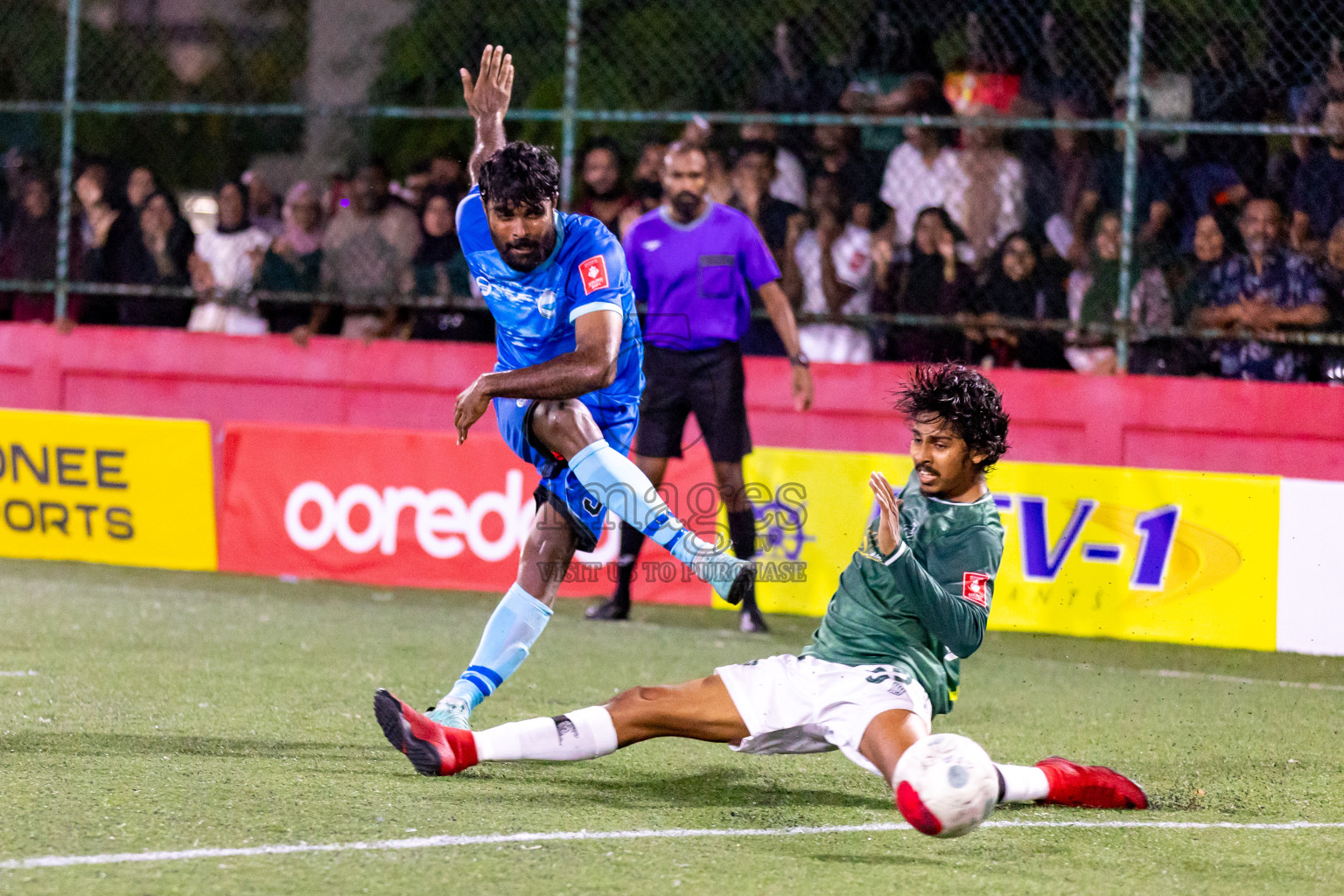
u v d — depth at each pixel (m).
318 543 23.83
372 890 8.83
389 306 29.34
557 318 12.84
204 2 41.00
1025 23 27.12
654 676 17.58
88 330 30.28
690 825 10.64
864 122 25.48
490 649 12.98
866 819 11.01
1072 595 20.72
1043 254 26.45
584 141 31.14
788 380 26.89
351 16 37.00
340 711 14.64
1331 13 24.97
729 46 31.41
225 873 9.05
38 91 38.00
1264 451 25.17
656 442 20.73
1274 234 25.00
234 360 29.64
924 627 10.86
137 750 12.48
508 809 10.89
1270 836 10.85
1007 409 26.11
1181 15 26.25
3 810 10.34
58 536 24.67
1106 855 10.14
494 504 23.02
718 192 27.14
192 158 39.22
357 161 37.12
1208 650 20.41
